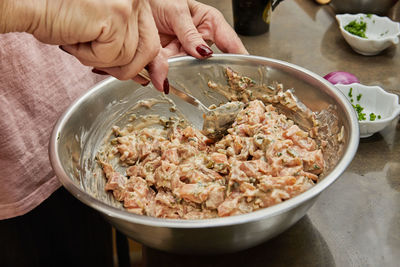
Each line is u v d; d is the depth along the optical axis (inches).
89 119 15.8
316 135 15.8
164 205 14.9
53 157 13.0
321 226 14.1
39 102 16.9
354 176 15.7
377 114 18.1
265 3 23.7
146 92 17.5
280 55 23.2
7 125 16.1
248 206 13.7
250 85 17.3
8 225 17.8
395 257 13.1
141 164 16.7
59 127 14.3
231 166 15.0
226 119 17.1
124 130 17.7
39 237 19.0
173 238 11.6
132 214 11.1
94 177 15.8
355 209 14.5
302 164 14.6
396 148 16.8
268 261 13.2
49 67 17.1
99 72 14.6
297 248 13.5
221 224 10.7
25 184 17.1
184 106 18.3
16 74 16.1
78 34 11.0
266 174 14.4
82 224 21.0
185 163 16.0
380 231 13.8
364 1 24.0
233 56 17.0
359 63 22.2
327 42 24.1
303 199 11.1
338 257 13.2
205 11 19.2
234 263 13.3
